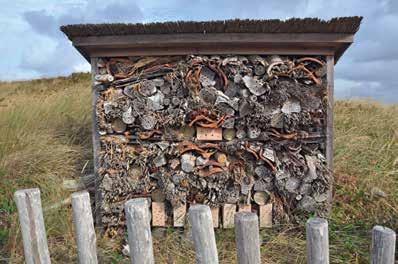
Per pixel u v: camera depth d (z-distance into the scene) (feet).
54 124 18.34
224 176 10.74
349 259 9.22
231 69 10.62
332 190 11.79
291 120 10.53
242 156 10.94
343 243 9.79
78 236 6.57
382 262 5.17
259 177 10.96
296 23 9.57
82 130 18.17
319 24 9.59
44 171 13.70
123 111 10.84
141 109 10.85
